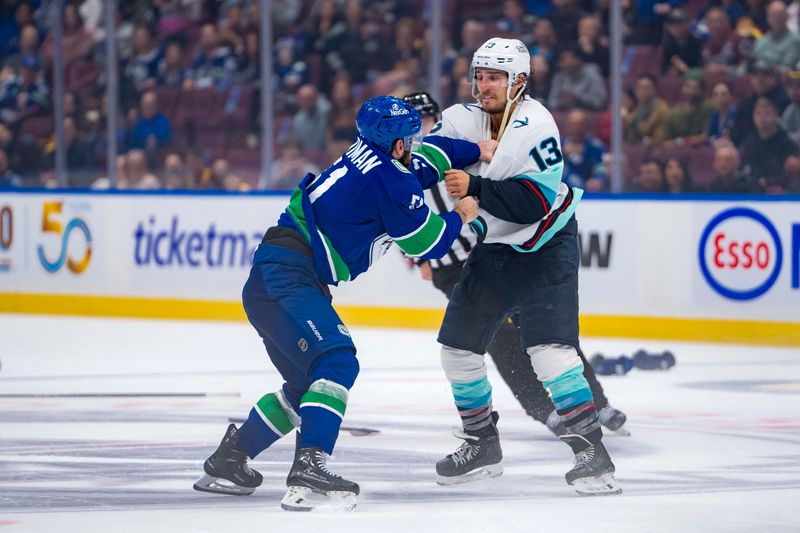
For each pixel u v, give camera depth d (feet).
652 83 88.48
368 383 65.67
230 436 38.29
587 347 80.33
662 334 84.07
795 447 47.65
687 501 37.60
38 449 47.16
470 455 40.70
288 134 102.37
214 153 105.29
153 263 102.22
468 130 39.55
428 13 101.30
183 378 68.23
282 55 102.94
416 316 91.97
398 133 36.47
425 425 53.01
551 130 38.14
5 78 111.14
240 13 105.50
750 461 44.75
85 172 108.47
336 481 36.01
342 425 52.95
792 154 84.58
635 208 84.64
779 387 63.62
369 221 36.60
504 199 37.40
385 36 101.71
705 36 87.61
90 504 37.11
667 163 87.66
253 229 97.81
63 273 106.01
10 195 108.06
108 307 104.22
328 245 36.70
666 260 83.71
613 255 85.56
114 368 72.28
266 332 37.06
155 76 107.14
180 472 42.55
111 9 104.99
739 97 86.02
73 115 108.78
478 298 40.09
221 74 105.19
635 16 89.56
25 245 107.65
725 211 81.51
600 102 91.76
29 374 69.92
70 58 109.19
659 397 60.54
